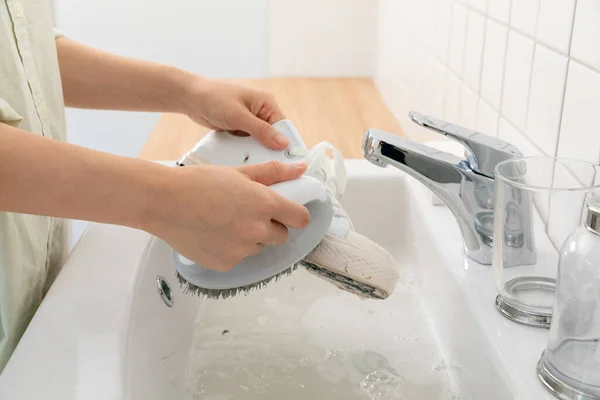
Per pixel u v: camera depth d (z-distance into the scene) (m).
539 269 0.52
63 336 0.50
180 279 0.54
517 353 0.48
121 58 0.72
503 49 0.71
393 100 1.30
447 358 0.62
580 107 0.55
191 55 1.83
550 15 0.60
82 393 0.44
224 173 0.45
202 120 0.69
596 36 0.52
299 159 0.59
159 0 1.78
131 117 1.90
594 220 0.41
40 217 0.61
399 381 0.60
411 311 0.71
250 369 0.62
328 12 1.59
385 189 0.81
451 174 0.58
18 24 0.58
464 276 0.59
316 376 0.61
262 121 0.63
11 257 0.55
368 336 0.67
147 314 0.58
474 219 0.59
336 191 0.64
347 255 0.52
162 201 0.44
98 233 0.66
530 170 0.53
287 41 1.62
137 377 0.50
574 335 0.42
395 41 1.28
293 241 0.51
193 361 0.64
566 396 0.43
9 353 0.56
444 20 0.93
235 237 0.45
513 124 0.69
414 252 0.77
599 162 0.52
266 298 0.74
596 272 0.41
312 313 0.71
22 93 0.57
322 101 1.39
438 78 0.97
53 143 0.43
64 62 0.70
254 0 1.77
